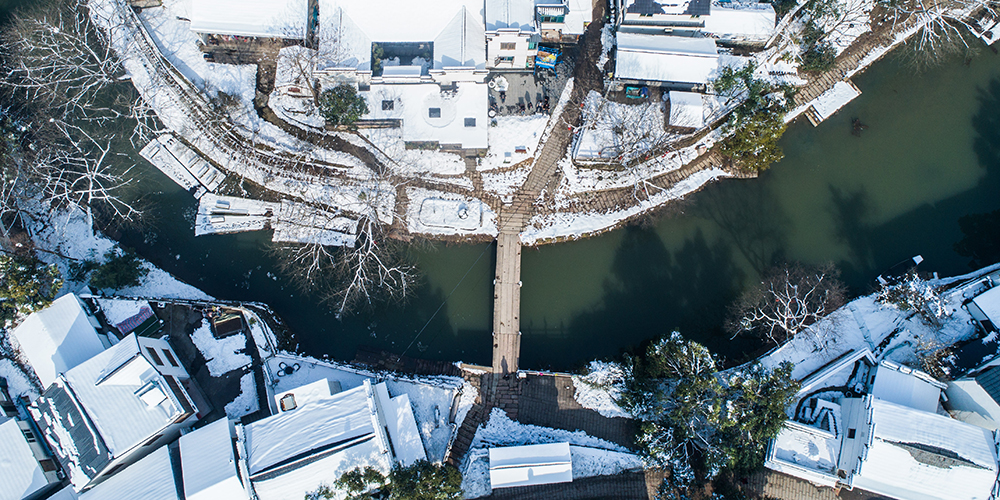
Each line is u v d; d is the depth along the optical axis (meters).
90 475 41.16
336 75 49.97
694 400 43.56
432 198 52.53
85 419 41.78
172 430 44.41
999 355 45.41
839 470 44.44
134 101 53.69
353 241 52.16
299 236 51.97
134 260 49.88
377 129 53.22
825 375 47.72
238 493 40.78
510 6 50.06
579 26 53.56
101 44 54.22
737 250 53.25
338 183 52.84
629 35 53.88
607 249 52.94
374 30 50.47
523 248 52.38
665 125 53.72
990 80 56.53
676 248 53.25
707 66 53.06
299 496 41.16
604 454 46.72
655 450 44.03
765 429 42.84
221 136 53.19
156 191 52.78
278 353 48.41
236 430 42.00
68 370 44.03
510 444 47.09
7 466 41.56
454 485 42.41
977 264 52.69
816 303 50.91
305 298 51.44
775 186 54.47
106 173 52.66
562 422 48.16
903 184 54.59
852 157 55.12
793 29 55.50
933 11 55.91
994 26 56.75
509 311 50.41
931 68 56.62
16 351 47.12
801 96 55.66
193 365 47.81
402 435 44.59
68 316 45.62
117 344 43.50
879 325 49.88
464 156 53.19
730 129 53.00
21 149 51.28
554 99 54.41
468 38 50.12
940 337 48.69
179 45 54.03
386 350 50.62
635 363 47.75
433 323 51.28
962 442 41.81
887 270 52.66
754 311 50.66
